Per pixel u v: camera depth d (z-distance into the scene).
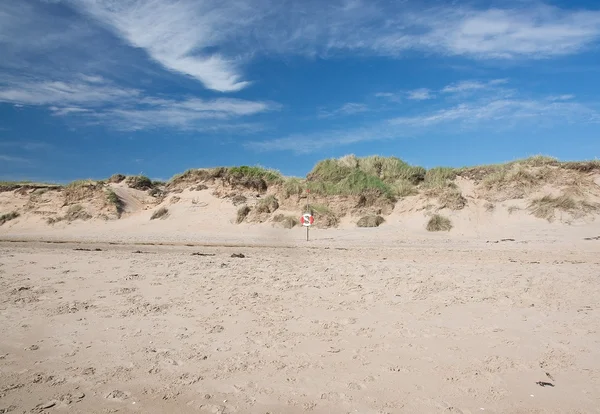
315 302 7.93
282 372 5.05
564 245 15.91
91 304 7.75
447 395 4.54
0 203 30.22
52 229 26.17
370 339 6.05
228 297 8.26
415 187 24.88
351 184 25.08
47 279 9.86
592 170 21.53
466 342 5.93
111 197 28.19
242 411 4.24
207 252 15.25
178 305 7.70
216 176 28.59
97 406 4.32
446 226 20.48
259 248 16.72
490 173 23.58
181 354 5.55
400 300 8.03
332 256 14.02
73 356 5.50
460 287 8.97
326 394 4.55
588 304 7.70
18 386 4.70
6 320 6.87
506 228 19.55
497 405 4.34
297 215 23.95
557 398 4.47
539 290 8.66
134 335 6.22
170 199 27.53
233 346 5.82
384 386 4.73
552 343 5.88
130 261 12.50
